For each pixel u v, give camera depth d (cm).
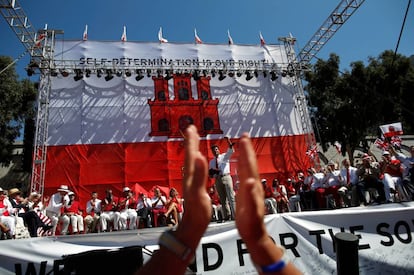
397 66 1898
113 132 1407
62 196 1005
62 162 1330
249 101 1580
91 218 1056
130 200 1068
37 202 900
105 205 1054
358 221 496
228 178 652
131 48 1523
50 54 1409
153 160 1405
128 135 1416
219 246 457
